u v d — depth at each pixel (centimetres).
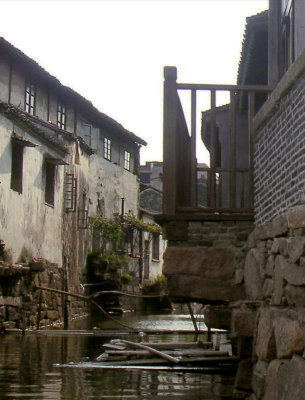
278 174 703
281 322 617
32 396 865
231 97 873
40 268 2234
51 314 2517
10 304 2052
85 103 3622
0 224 2150
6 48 2828
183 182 945
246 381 749
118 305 3481
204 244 855
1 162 2172
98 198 3834
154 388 927
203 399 846
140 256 4275
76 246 3144
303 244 570
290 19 982
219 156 2038
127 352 1249
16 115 2242
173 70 870
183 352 1228
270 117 751
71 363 1210
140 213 4684
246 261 820
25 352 1422
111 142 4141
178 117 891
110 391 905
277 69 1052
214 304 887
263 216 783
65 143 2966
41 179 2594
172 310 4419
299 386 531
